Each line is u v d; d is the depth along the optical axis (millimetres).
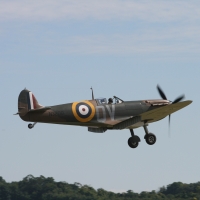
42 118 98562
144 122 104188
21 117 98250
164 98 111500
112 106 103312
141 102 106625
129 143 105500
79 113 100188
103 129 103938
